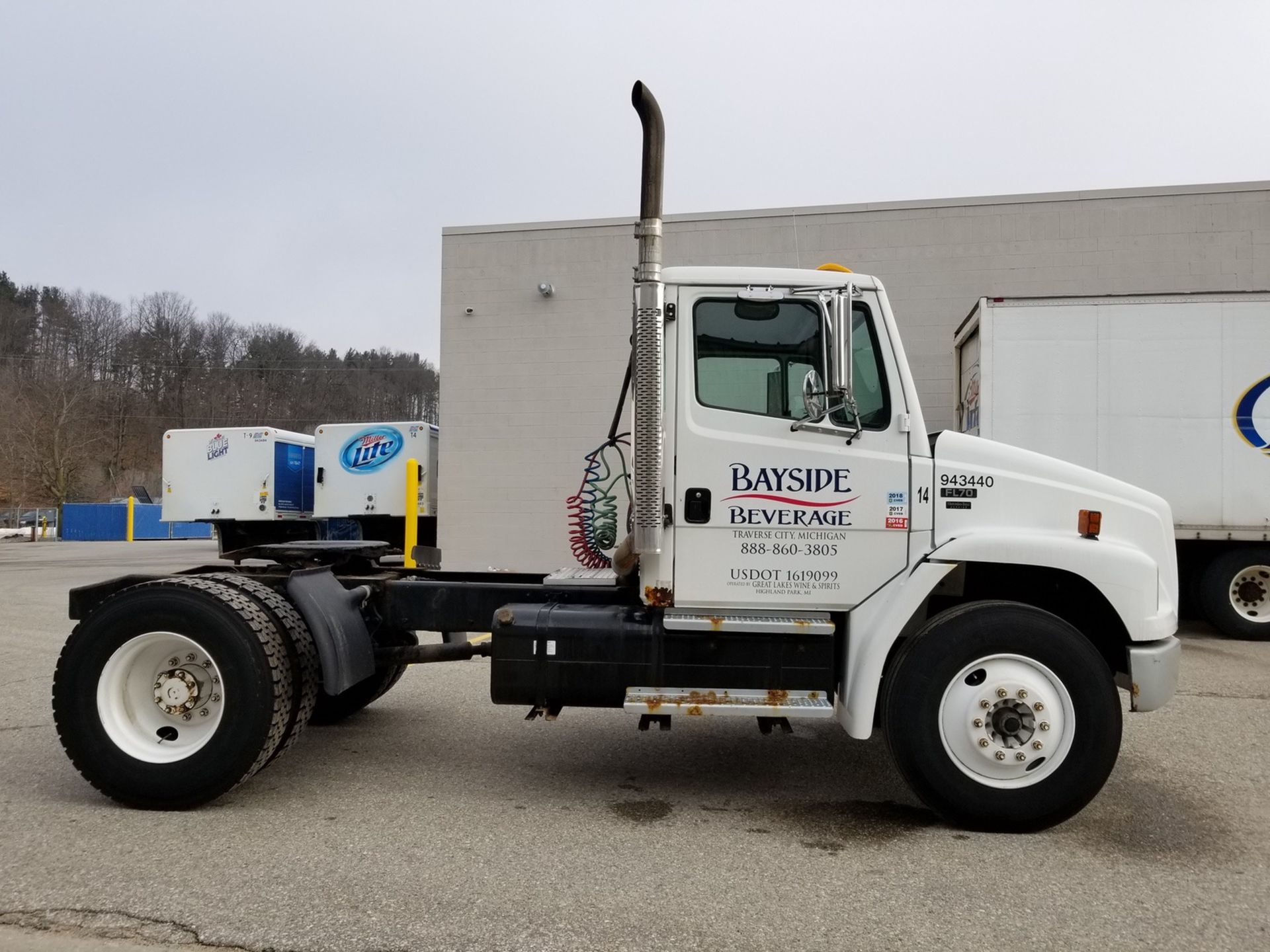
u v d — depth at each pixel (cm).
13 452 5359
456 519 1359
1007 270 1224
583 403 1336
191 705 414
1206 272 1187
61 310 6438
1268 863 355
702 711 397
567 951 279
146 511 4038
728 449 407
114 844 365
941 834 388
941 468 408
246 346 6222
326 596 453
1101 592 394
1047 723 382
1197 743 532
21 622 1064
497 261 1355
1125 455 909
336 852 359
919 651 390
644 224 394
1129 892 326
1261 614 920
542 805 423
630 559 422
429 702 644
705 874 340
